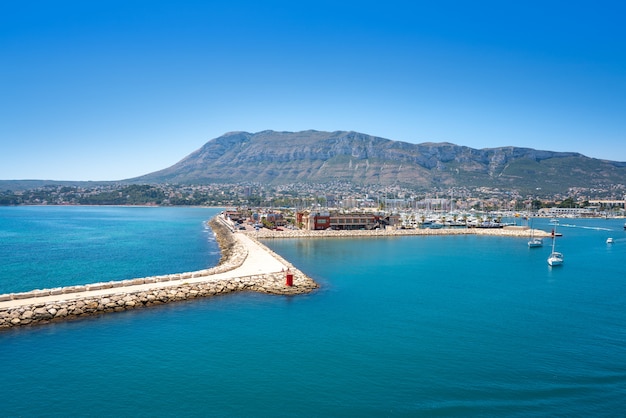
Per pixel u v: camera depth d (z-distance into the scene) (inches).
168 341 2463.1
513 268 5088.6
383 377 2042.3
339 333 2628.0
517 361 2225.6
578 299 3513.8
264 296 3469.5
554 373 2090.3
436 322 2854.3
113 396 1875.0
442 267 5093.5
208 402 1830.7
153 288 3324.3
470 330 2701.8
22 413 1752.0
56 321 2721.5
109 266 5123.0
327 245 7347.4
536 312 3110.2
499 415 1724.9
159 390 1923.0
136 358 2234.3
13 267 5029.5
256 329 2687.0
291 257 5846.5
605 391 1914.4
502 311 3132.4
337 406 1800.0
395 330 2689.5
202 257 5930.1
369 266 5098.4
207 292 3447.3
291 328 2711.6
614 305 3326.8
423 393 1899.6
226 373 2080.5
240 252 5605.3
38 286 4035.4
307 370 2116.1
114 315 2881.4
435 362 2210.9
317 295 3560.5
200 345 2411.4
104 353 2288.4
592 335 2615.7
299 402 1829.5
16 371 2082.9
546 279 4402.1
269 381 2004.2
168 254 6205.7
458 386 1961.1
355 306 3228.3
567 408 1776.6
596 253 6653.5
